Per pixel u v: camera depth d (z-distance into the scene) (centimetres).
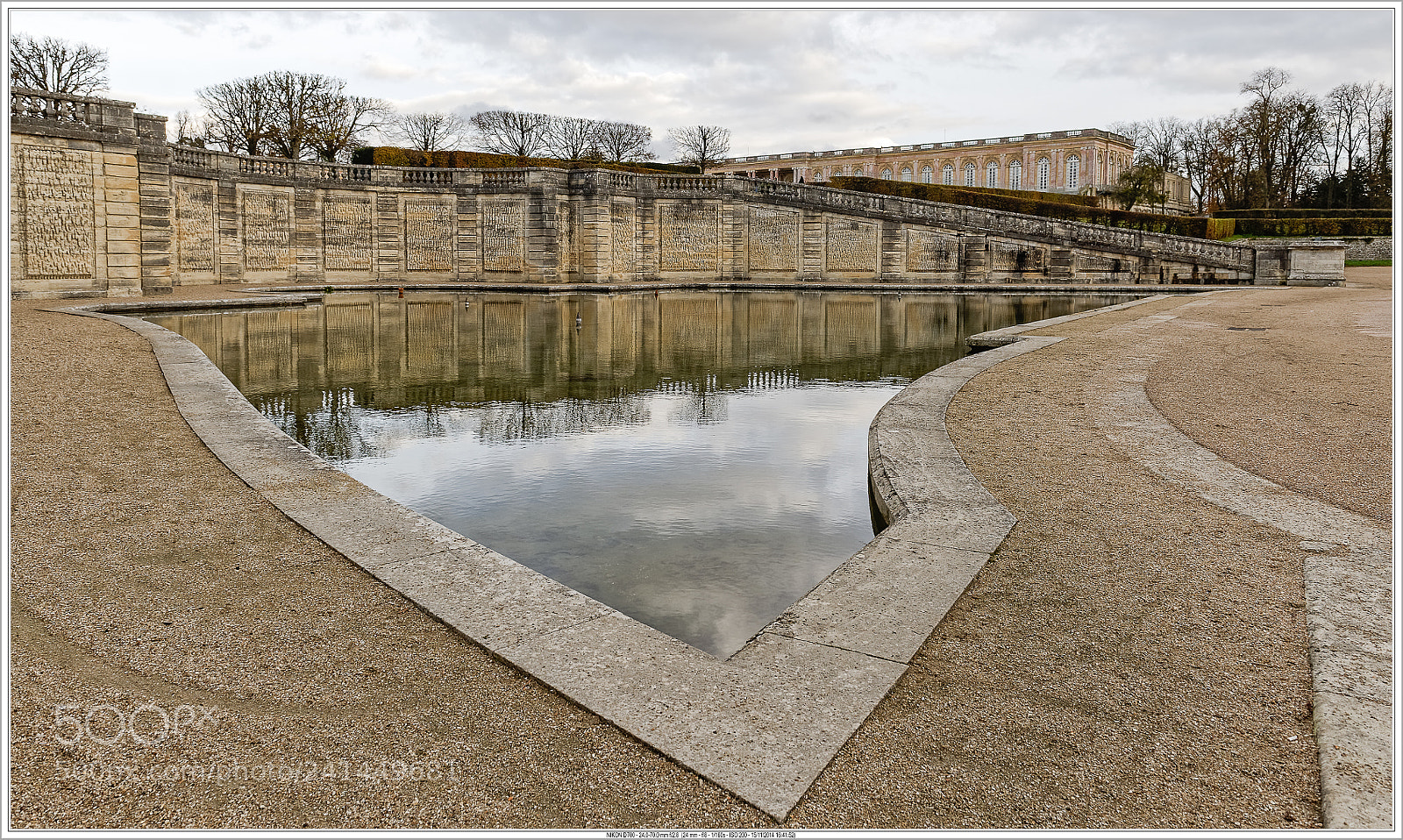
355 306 3278
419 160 5572
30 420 1022
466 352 2005
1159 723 411
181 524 684
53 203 2961
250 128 6144
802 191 5069
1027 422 1106
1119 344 1894
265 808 346
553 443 1124
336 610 531
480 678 451
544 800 354
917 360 1930
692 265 5138
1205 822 340
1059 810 347
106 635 494
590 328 2577
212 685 441
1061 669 462
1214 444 990
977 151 11438
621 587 657
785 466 1017
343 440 1124
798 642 487
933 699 431
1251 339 1973
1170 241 4716
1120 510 739
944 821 341
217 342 2073
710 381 1631
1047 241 4891
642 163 7275
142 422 1038
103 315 2216
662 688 436
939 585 566
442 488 916
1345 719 404
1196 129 10181
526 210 4828
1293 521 707
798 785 361
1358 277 4862
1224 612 533
